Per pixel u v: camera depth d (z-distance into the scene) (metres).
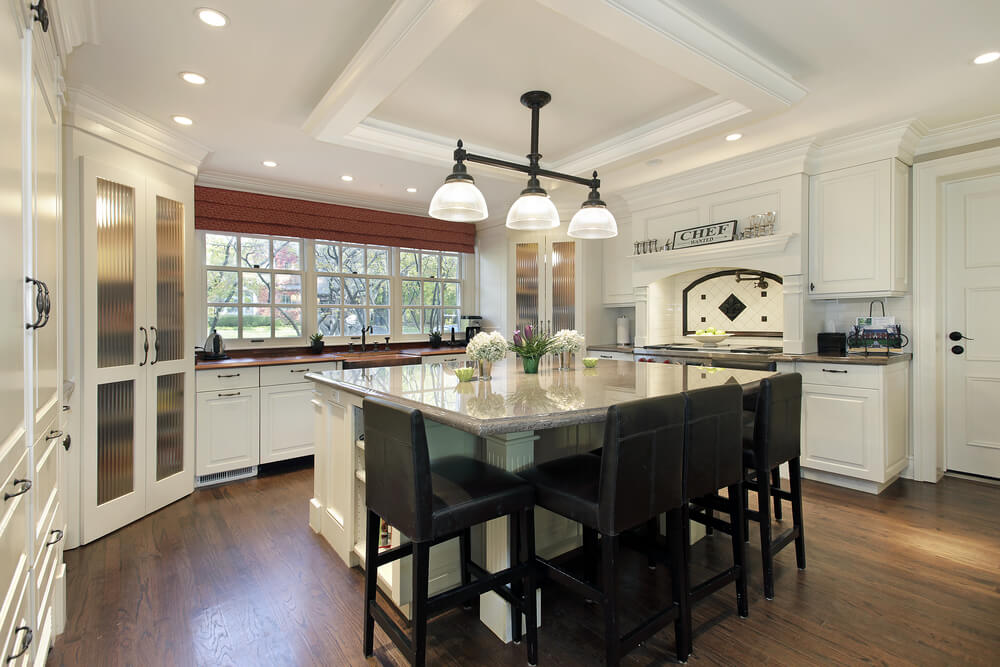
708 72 2.11
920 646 1.64
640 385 2.09
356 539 2.20
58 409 1.74
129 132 2.69
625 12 1.72
